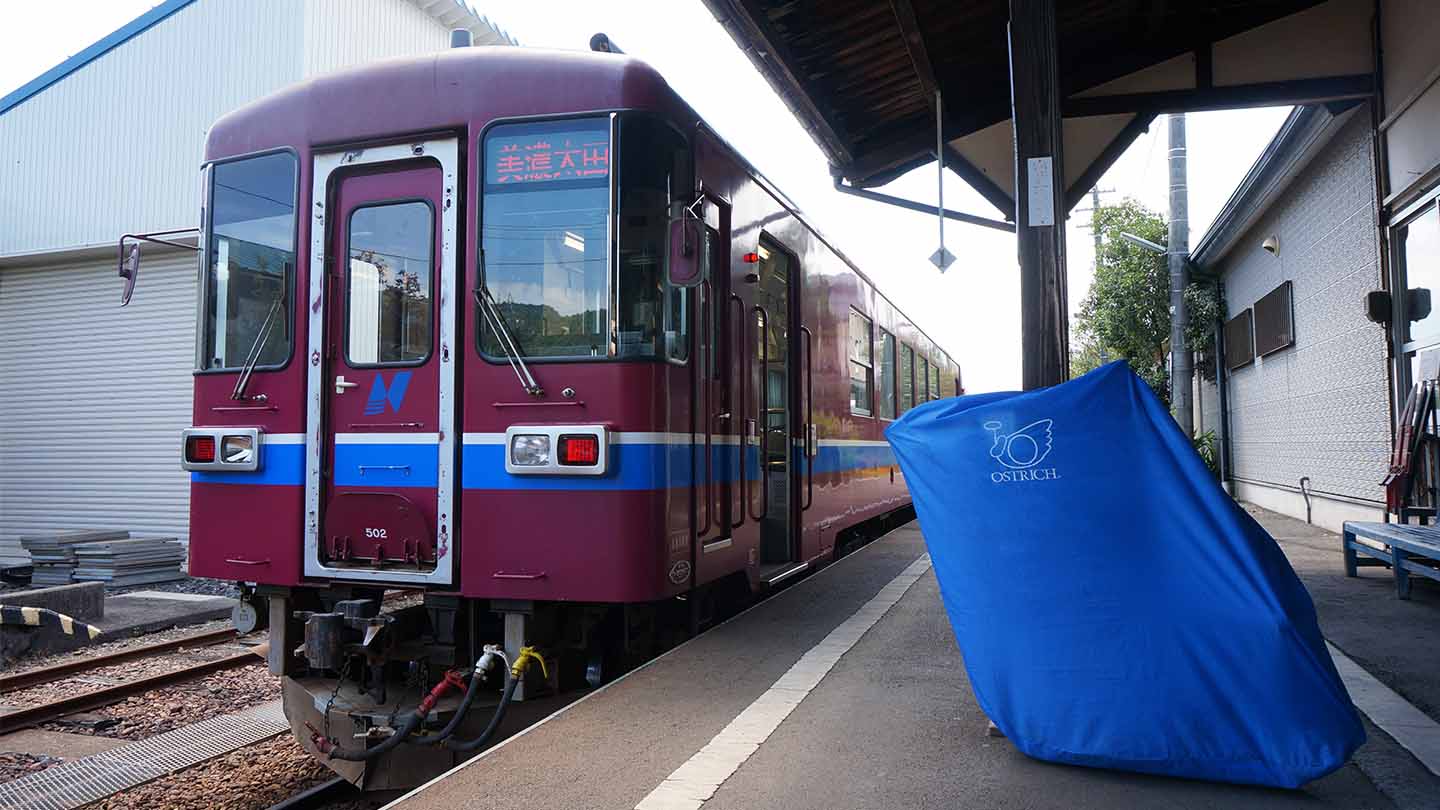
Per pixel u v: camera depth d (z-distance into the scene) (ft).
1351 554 27.22
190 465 17.84
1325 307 40.29
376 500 16.56
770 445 25.20
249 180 18.12
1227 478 63.00
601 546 15.51
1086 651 11.63
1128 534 11.59
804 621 21.08
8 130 52.65
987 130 32.73
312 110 17.58
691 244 15.99
